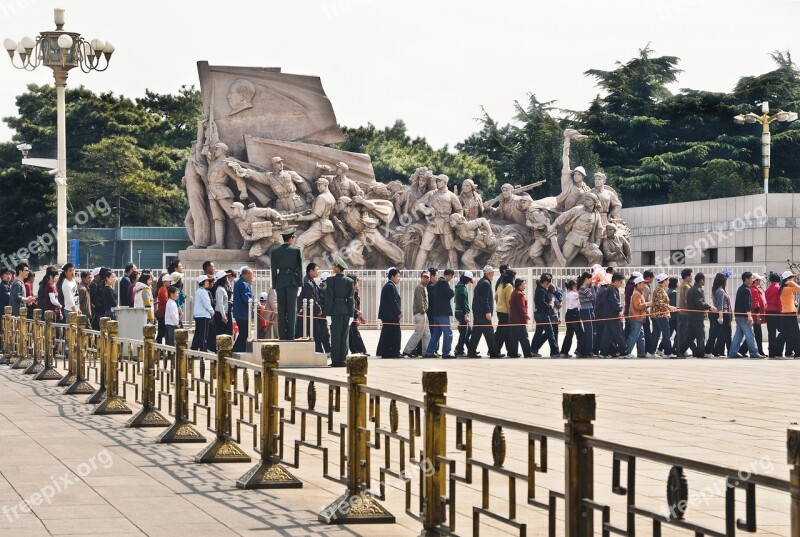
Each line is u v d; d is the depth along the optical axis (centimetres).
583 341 2727
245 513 931
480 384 1973
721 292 2770
